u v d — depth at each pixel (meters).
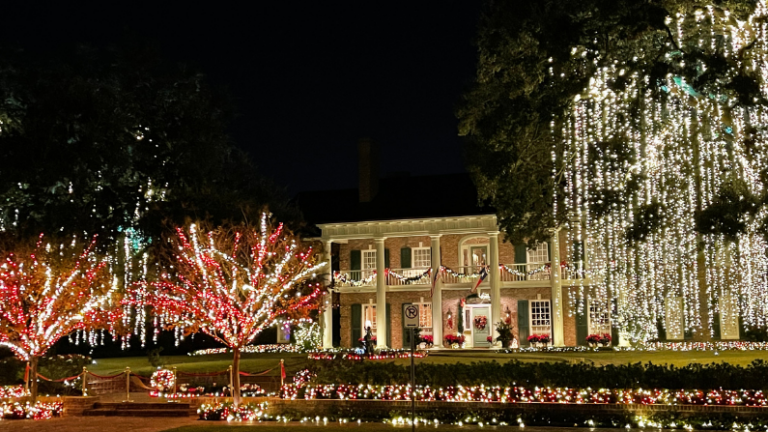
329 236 47.38
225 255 23.55
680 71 23.20
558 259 42.94
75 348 42.62
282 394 22.98
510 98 27.05
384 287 46.22
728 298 38.75
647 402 19.39
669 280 34.94
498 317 43.50
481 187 30.16
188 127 31.94
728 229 23.05
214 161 33.62
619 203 26.78
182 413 23.20
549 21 23.97
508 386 21.03
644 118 25.16
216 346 46.69
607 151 26.34
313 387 22.64
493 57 27.00
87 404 24.23
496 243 44.12
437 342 44.12
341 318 48.12
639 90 24.50
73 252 25.61
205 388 26.77
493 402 20.31
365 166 49.66
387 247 47.97
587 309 42.88
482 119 27.28
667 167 26.45
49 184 28.14
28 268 24.58
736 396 18.88
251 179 39.53
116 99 30.00
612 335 42.03
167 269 31.22
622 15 23.19
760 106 22.78
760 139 22.92
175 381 26.41
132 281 31.50
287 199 41.66
